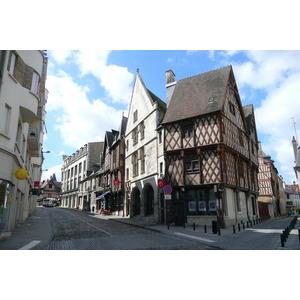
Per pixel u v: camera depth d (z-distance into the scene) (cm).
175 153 1764
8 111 991
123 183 2659
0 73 905
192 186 1644
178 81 2066
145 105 2283
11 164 1009
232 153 1789
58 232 1270
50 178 7856
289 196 6706
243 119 2177
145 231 1382
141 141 2295
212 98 1758
